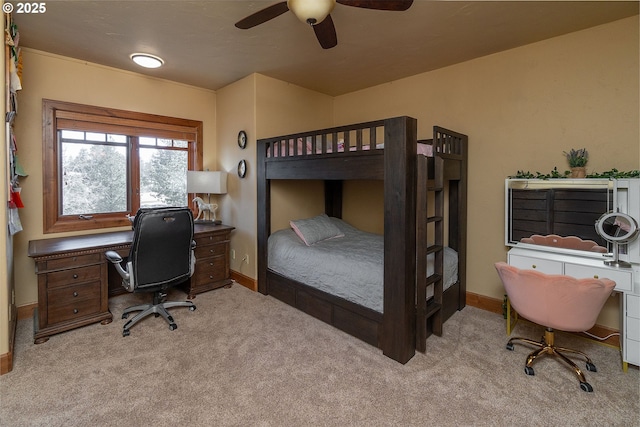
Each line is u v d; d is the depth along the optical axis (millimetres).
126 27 2432
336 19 2305
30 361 2162
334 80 3693
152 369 2088
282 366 2141
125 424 1617
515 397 1825
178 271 2818
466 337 2543
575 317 1905
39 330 2455
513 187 2785
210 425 1616
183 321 2822
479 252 3109
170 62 3143
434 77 3342
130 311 2881
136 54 2918
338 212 4316
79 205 3244
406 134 2162
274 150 3420
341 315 2662
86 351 2301
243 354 2285
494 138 2957
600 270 2141
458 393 1862
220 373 2053
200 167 4020
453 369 2107
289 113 3816
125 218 3494
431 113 3375
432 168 2529
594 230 2379
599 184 2352
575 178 2457
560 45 2574
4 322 2012
